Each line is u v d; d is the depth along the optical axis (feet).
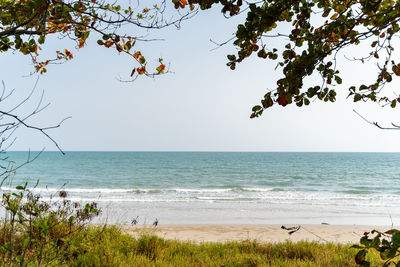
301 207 69.92
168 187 130.00
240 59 8.74
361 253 7.08
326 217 57.67
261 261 20.89
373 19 8.73
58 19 8.18
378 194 106.11
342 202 80.02
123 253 20.80
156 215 56.59
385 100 9.17
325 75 8.36
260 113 8.41
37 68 10.79
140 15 9.25
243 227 44.73
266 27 8.20
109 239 22.93
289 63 8.28
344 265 20.17
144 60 9.44
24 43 9.01
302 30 8.95
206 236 38.52
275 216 58.03
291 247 25.49
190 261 20.93
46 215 16.90
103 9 9.05
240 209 65.72
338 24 8.25
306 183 147.74
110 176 177.06
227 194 101.24
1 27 8.41
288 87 8.00
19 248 14.88
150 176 180.14
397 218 57.21
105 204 69.46
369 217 58.08
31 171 205.16
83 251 18.69
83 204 64.03
